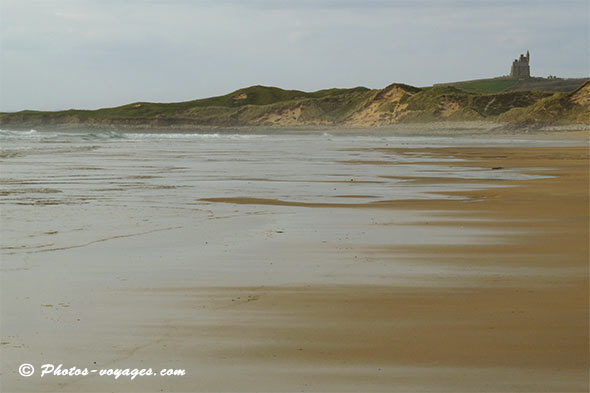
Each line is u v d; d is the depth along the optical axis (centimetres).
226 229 1293
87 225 1343
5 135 10294
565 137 9750
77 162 3562
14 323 662
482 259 992
